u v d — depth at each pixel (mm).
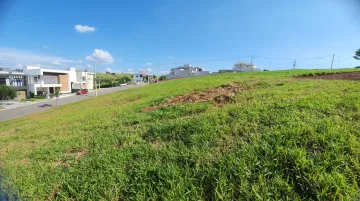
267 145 2238
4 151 4613
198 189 1918
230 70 50969
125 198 2076
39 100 29828
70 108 13523
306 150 2104
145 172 2279
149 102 7551
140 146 3107
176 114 4754
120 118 5711
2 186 2766
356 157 1885
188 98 6641
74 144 3914
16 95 29609
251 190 1728
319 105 3381
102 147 3484
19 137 5883
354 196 1553
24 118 13180
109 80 76750
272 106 3746
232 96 5410
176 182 2059
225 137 2732
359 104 3189
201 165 2215
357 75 9758
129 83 67125
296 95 4523
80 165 2896
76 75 46875
